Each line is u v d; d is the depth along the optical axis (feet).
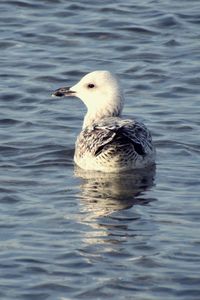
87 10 85.15
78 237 50.96
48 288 46.34
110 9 85.10
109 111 63.31
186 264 48.29
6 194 56.18
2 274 47.44
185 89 72.18
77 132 65.67
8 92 71.67
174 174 59.11
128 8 85.15
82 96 63.72
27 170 59.88
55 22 83.20
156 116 67.87
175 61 76.64
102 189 57.06
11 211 54.08
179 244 50.16
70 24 82.94
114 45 79.71
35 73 75.00
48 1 86.48
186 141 63.93
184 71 74.79
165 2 86.33
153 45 79.46
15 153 62.23
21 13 84.84
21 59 77.30
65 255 49.08
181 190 56.95
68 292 46.06
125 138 58.65
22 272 47.62
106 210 54.08
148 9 84.94
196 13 83.92
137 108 69.36
